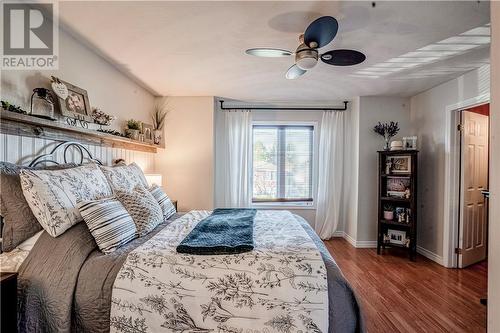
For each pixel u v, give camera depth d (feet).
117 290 4.73
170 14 6.37
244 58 8.91
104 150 9.15
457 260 10.94
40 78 6.47
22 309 4.58
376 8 6.06
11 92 5.79
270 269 4.96
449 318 7.23
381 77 10.69
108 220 5.51
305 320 4.67
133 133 10.42
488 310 2.10
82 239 5.22
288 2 5.88
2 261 4.81
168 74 10.50
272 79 11.04
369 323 6.97
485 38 7.46
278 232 6.74
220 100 14.62
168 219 8.54
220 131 14.96
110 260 5.05
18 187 5.13
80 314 4.69
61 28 7.04
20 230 4.98
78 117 7.26
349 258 11.92
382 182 12.78
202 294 4.76
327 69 9.85
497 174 2.02
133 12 6.31
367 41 7.66
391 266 11.01
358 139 13.66
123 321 4.66
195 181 13.65
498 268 2.02
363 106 13.62
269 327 4.65
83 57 8.02
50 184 5.29
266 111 15.25
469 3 5.84
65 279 4.74
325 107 15.02
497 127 2.03
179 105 13.67
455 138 11.02
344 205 15.11
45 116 6.11
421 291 8.77
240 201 14.76
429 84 11.57
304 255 5.23
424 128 12.61
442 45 7.89
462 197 10.98
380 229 12.56
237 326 4.66
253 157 15.42
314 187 15.37
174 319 4.70
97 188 6.42
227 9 6.15
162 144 13.55
